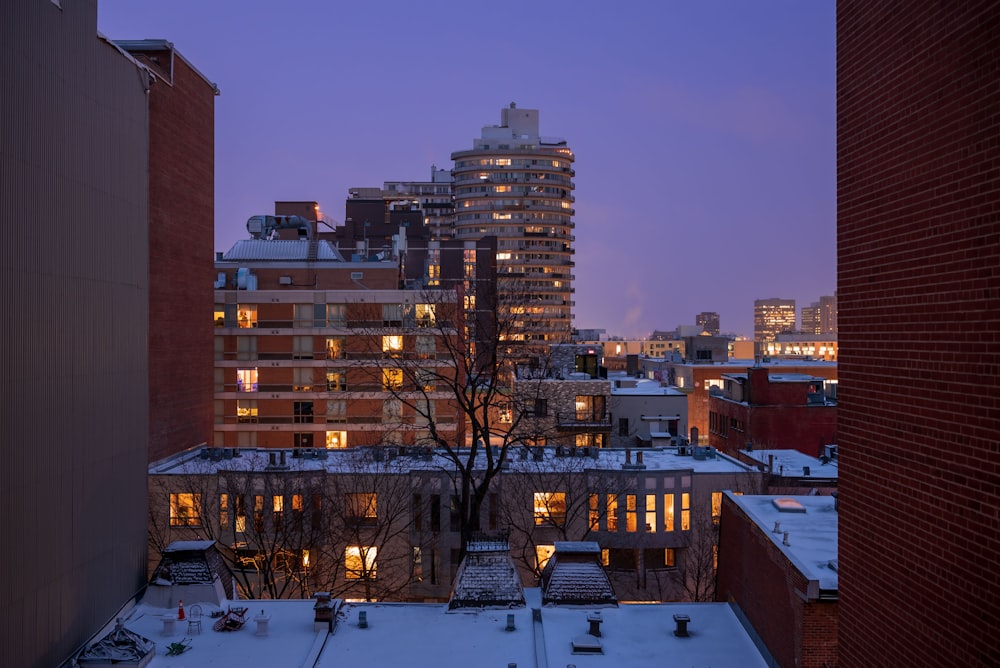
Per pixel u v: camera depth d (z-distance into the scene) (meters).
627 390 71.56
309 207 105.00
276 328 69.25
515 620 25.33
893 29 11.70
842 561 13.68
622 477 45.12
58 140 21.83
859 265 12.91
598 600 26.69
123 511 25.91
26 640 19.84
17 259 19.66
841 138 13.55
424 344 68.94
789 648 20.61
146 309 28.20
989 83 9.36
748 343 118.94
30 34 20.39
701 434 91.81
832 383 76.06
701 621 25.64
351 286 75.12
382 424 68.62
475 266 113.75
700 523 45.50
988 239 9.43
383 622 25.19
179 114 55.16
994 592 9.34
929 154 10.73
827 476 47.41
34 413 20.33
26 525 19.86
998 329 9.25
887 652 11.98
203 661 22.30
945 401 10.41
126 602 26.00
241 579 44.38
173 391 54.00
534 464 47.47
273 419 69.12
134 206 27.25
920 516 11.04
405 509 44.00
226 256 79.12
